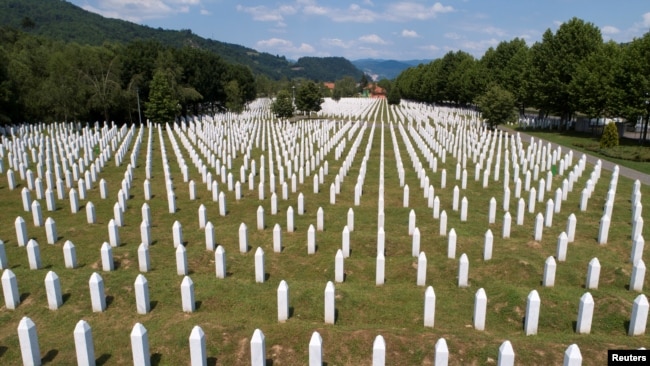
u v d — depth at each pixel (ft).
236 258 46.98
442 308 35.96
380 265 40.32
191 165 96.02
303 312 35.45
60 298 35.06
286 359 28.09
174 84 195.42
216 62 258.78
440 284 41.06
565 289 38.01
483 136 117.60
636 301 30.58
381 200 58.44
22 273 40.06
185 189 77.30
